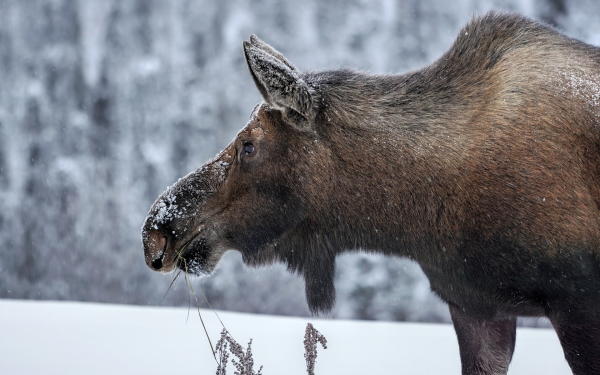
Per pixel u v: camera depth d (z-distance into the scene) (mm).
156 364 19656
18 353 20391
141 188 65312
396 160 17172
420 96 17453
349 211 17469
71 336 22281
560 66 16859
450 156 16891
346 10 69062
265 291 50406
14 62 74375
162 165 66000
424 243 17219
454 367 20188
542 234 16156
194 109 68500
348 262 51125
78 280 60688
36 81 72938
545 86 16688
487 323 17969
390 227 17375
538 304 16438
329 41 68812
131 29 73000
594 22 60094
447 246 17000
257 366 19859
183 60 71062
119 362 19734
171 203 17141
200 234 17203
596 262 16156
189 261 17188
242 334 23375
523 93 16750
